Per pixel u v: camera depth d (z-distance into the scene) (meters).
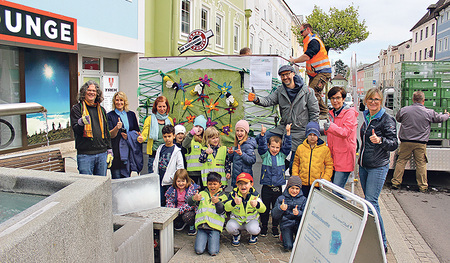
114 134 5.24
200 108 6.12
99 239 2.06
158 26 12.64
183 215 4.51
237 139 4.91
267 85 5.64
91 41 8.98
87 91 4.36
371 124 4.08
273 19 30.72
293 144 5.03
